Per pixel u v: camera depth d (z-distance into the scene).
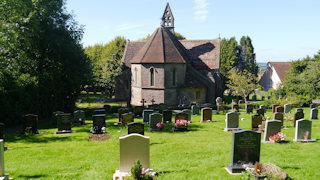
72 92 35.59
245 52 79.31
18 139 17.52
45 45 29.41
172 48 39.19
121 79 49.03
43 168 11.29
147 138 10.25
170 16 49.81
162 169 11.14
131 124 15.81
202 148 14.87
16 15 22.00
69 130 19.97
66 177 10.25
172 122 24.33
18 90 24.25
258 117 20.17
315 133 19.30
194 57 45.03
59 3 30.81
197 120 25.73
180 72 39.28
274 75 72.62
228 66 65.88
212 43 46.19
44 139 17.48
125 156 10.22
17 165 11.76
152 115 20.42
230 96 64.62
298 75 43.56
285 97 42.88
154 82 38.22
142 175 9.23
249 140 11.06
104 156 13.35
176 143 16.03
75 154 13.74
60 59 30.86
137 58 39.91
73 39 33.06
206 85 40.53
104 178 10.09
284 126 21.72
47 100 30.50
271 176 9.71
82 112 23.91
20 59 25.09
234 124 20.52
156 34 40.03
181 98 39.50
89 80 35.59
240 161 11.05
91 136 18.45
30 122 19.42
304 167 11.42
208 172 10.83
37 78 26.22
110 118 27.94
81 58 33.97
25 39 23.38
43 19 29.08
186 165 11.78
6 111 23.62
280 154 13.59
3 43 21.11
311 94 39.06
